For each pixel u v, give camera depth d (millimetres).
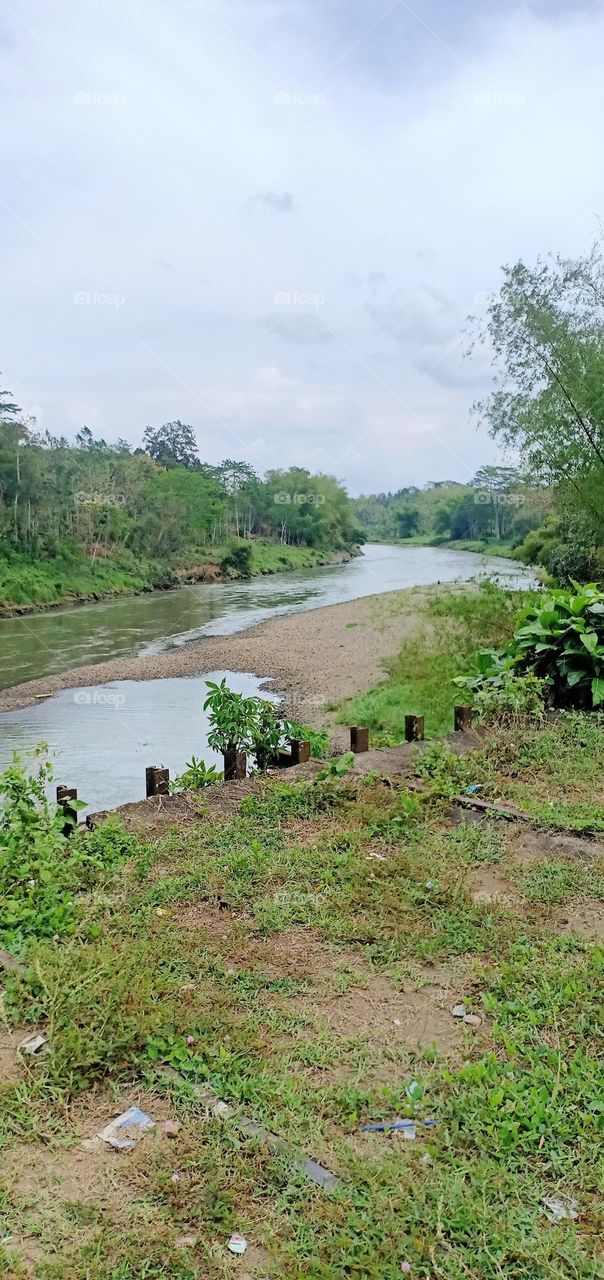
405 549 80562
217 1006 2693
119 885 3561
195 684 16641
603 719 6328
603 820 4270
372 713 11320
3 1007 2645
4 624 27500
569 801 4691
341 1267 1777
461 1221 1882
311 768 5348
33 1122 2188
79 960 2834
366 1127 2203
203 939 3131
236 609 31281
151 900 3422
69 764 10703
